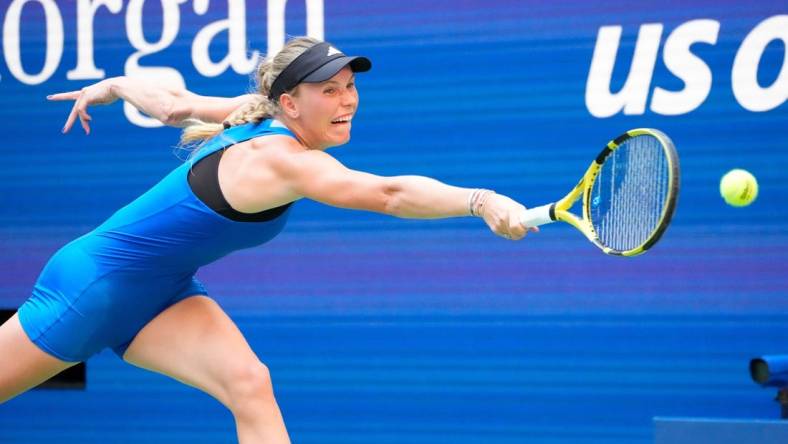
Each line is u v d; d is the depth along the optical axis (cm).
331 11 1923
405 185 1096
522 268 1828
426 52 1878
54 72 2053
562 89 1812
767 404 1725
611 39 1788
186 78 1991
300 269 1931
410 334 1880
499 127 1842
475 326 1850
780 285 1723
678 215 1762
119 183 2020
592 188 1124
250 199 1200
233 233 1252
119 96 1481
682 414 1758
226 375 1272
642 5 1775
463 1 1858
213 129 1293
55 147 2050
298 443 1931
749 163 1736
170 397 1997
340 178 1127
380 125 1902
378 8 1900
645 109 1775
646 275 1777
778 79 1725
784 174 1722
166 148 1998
